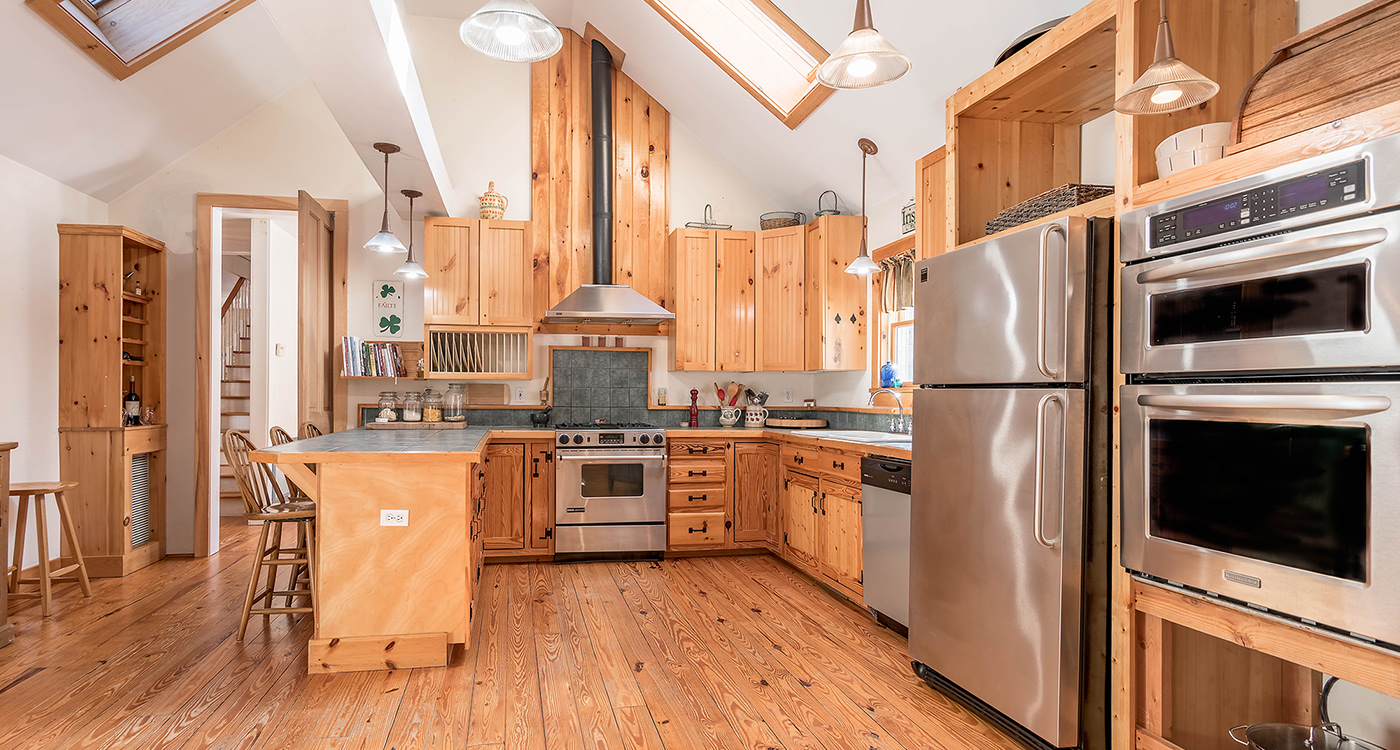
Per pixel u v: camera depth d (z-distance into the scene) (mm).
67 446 4445
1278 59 1899
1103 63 2498
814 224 5273
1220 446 1838
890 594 3402
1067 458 2193
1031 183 3066
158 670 2939
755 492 5188
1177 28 2156
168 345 5027
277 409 7129
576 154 5621
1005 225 2830
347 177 5277
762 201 5938
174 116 4586
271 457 2873
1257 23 2230
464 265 5148
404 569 3023
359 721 2494
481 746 2328
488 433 4488
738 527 5164
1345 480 1559
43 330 4281
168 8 3807
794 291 5418
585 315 4996
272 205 5156
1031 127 3076
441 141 5426
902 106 3896
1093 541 2240
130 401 4711
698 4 4480
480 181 5477
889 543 3418
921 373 2922
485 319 5156
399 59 3180
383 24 2787
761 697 2729
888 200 4789
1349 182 1555
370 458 2975
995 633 2438
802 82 4523
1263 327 1739
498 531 4867
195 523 5020
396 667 2979
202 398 5059
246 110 5082
